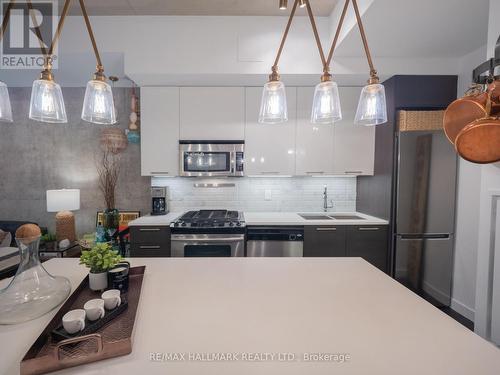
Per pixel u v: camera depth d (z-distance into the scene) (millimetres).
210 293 980
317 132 2656
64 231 2777
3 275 1646
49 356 583
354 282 1086
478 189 2240
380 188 2586
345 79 2455
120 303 830
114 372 583
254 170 2666
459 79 2381
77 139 3107
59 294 927
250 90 2633
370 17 1735
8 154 3100
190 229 2371
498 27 1369
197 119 2635
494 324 1427
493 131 791
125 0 2047
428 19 1760
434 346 672
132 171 3133
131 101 2953
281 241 2445
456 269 2426
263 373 579
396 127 2414
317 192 3033
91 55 2297
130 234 2396
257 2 2084
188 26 2291
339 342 687
